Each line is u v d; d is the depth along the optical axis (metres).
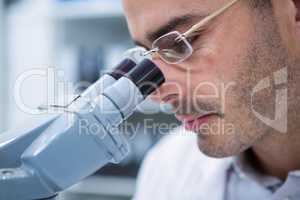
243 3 0.65
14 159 0.52
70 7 1.59
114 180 1.54
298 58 0.71
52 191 0.52
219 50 0.65
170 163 1.05
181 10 0.61
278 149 0.80
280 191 0.79
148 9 0.61
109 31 1.60
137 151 1.47
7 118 1.88
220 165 0.94
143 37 0.63
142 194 1.06
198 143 0.70
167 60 0.64
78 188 1.56
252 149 0.87
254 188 0.87
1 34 1.89
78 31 1.62
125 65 0.61
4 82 1.91
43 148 0.51
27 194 0.50
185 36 0.62
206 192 0.92
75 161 0.52
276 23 0.68
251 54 0.67
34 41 2.02
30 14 1.96
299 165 0.82
